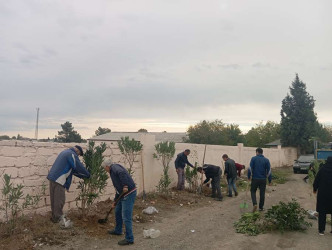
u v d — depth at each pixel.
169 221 8.62
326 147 25.86
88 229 7.08
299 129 38.03
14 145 7.04
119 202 6.93
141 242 6.72
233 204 11.39
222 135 36.19
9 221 6.71
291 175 24.33
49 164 7.89
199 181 14.66
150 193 11.75
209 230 7.84
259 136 45.06
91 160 7.46
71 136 38.06
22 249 5.78
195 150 15.70
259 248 6.50
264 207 10.91
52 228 6.81
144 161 11.64
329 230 7.96
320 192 7.50
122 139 10.41
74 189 8.55
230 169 12.93
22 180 7.21
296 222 7.86
